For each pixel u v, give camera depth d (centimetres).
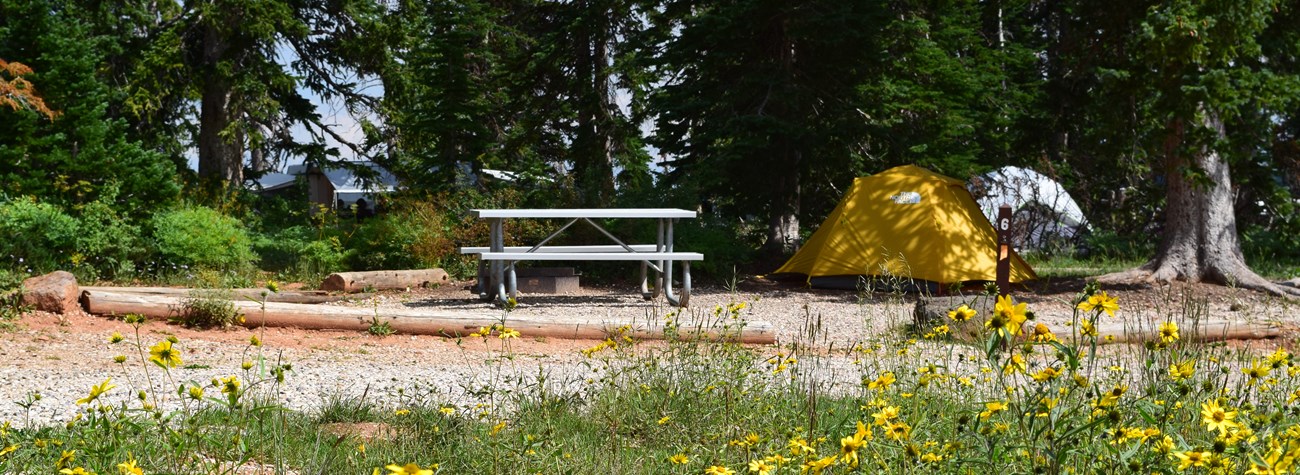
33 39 1675
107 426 325
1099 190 2420
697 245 1527
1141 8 1381
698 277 1535
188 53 2259
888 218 1430
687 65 1803
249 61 2264
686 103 1711
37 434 391
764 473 300
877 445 314
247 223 2106
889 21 1667
